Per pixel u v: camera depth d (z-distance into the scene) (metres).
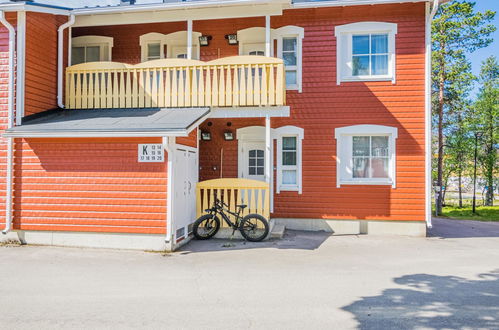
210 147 11.88
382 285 5.78
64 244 8.55
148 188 8.25
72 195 8.53
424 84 10.50
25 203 8.70
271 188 11.02
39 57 9.55
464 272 6.57
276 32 11.16
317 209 10.88
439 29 21.88
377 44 10.85
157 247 8.15
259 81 9.85
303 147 10.97
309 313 4.61
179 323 4.29
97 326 4.20
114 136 7.94
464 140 22.61
